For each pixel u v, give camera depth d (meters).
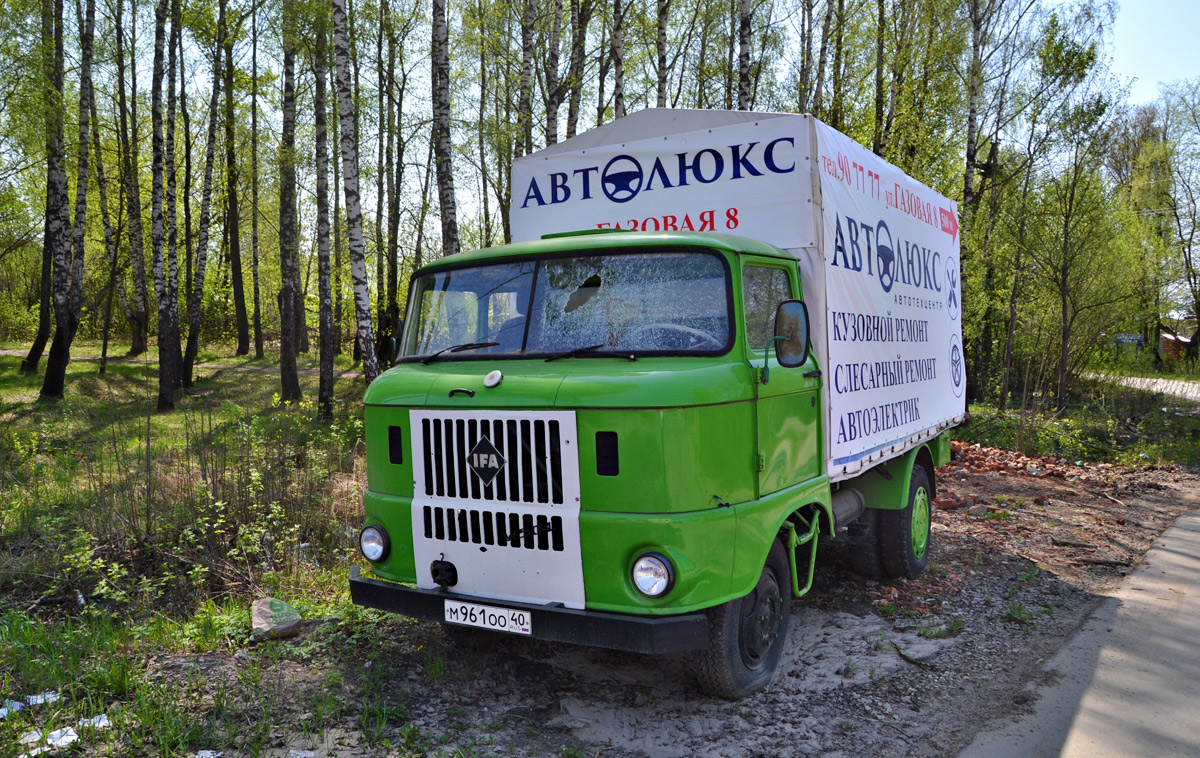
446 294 5.05
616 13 16.56
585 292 4.65
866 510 6.96
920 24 18.97
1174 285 27.64
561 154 6.09
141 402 18.62
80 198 20.92
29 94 16.69
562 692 4.71
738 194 5.44
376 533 4.61
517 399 4.16
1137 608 6.43
